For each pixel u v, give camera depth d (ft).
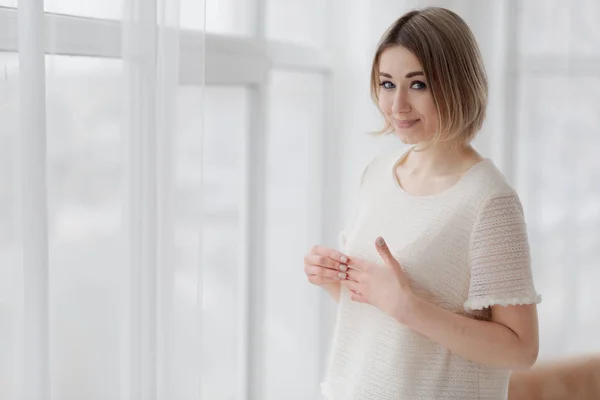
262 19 6.19
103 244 4.30
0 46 3.75
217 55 5.74
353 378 4.70
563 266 8.43
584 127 8.38
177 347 4.73
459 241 4.39
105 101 4.24
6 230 3.83
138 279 4.41
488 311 4.52
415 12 4.49
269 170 6.73
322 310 7.26
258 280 6.58
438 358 4.47
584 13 8.23
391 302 4.28
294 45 6.61
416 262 4.46
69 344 4.21
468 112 4.40
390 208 4.73
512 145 8.18
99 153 4.24
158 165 4.43
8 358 3.91
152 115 4.35
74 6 4.11
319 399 7.28
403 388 4.48
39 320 3.84
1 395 3.91
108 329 4.36
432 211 4.50
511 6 7.97
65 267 4.16
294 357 7.09
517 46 8.05
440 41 4.30
